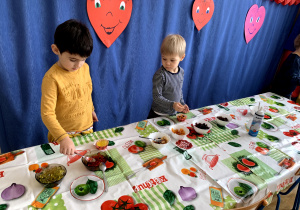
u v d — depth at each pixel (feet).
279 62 11.08
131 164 2.94
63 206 2.24
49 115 3.11
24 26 4.33
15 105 4.86
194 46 7.37
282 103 5.68
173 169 2.91
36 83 4.94
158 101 4.47
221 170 2.99
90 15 4.99
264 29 9.12
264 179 2.91
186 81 7.96
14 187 2.42
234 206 2.51
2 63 4.39
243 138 3.87
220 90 9.27
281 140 3.92
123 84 6.45
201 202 2.43
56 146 3.21
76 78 3.57
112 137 3.54
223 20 7.49
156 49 6.56
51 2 4.51
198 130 3.84
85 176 2.67
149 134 3.68
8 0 4.10
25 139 5.30
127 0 5.32
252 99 5.77
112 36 5.50
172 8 6.15
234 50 8.59
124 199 2.38
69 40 2.86
